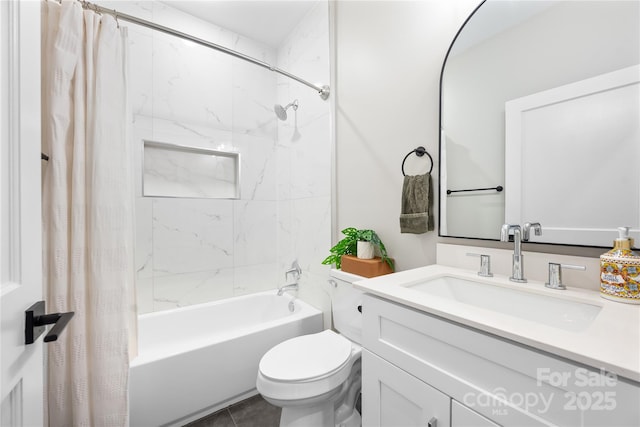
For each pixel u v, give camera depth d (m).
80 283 1.06
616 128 0.76
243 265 2.28
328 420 1.16
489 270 0.99
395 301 0.79
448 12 1.19
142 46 1.87
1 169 0.44
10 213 0.46
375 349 0.86
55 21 1.09
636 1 0.73
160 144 1.95
